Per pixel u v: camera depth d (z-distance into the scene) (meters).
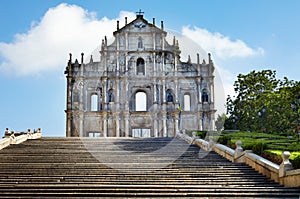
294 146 25.97
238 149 24.02
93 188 17.27
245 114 56.19
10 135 32.44
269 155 22.55
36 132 42.53
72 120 60.28
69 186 17.39
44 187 17.36
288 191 16.75
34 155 25.84
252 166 21.67
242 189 17.16
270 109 50.91
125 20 59.03
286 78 55.88
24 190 17.00
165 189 17.12
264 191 16.80
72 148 28.73
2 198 16.11
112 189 17.09
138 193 16.69
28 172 20.61
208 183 18.25
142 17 58.28
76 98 60.09
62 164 22.55
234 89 59.34
